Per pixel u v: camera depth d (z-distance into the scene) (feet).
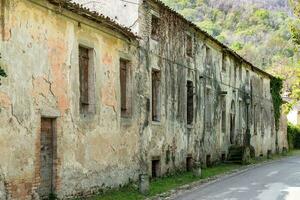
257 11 392.68
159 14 73.36
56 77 47.11
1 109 39.01
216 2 402.52
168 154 75.92
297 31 88.28
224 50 107.96
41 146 45.03
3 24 39.55
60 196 46.91
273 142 164.25
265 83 155.02
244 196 56.75
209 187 65.57
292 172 89.35
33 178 42.86
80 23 51.62
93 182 53.21
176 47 80.33
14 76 40.75
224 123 109.91
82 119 51.42
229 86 113.91
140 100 66.64
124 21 67.26
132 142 63.77
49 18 46.19
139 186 57.00
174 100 79.15
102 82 56.34
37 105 43.86
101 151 55.31
